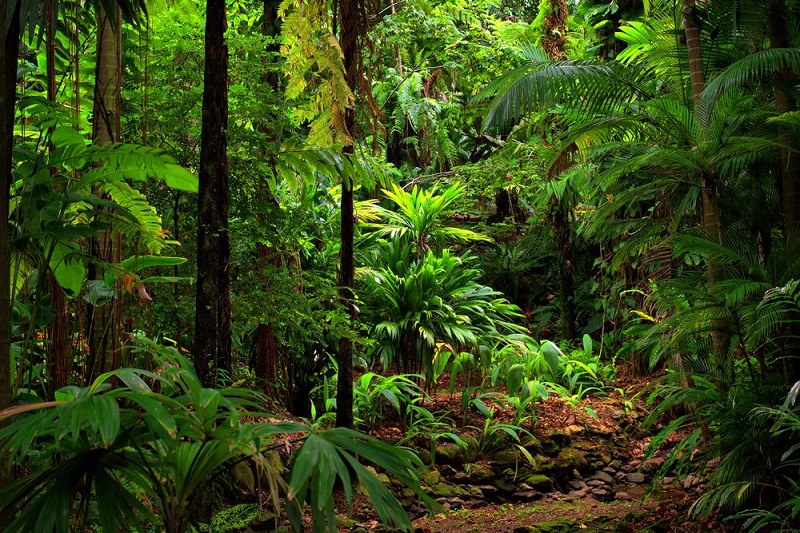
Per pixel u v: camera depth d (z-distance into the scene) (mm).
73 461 1856
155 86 3822
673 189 4133
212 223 3107
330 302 4164
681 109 3660
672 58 4258
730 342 3645
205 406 1847
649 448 3723
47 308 2473
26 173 2447
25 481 1806
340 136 3811
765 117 3682
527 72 4156
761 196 3820
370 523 3965
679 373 3688
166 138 3875
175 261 2852
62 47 3295
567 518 4055
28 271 2840
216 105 3137
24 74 3176
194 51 3814
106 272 2861
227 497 3688
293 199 4789
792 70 3441
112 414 1616
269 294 3904
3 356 1999
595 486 4805
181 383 2076
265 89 3992
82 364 2766
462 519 4156
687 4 3889
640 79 4250
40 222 2352
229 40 3938
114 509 1860
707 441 3674
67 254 2523
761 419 3225
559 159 4531
